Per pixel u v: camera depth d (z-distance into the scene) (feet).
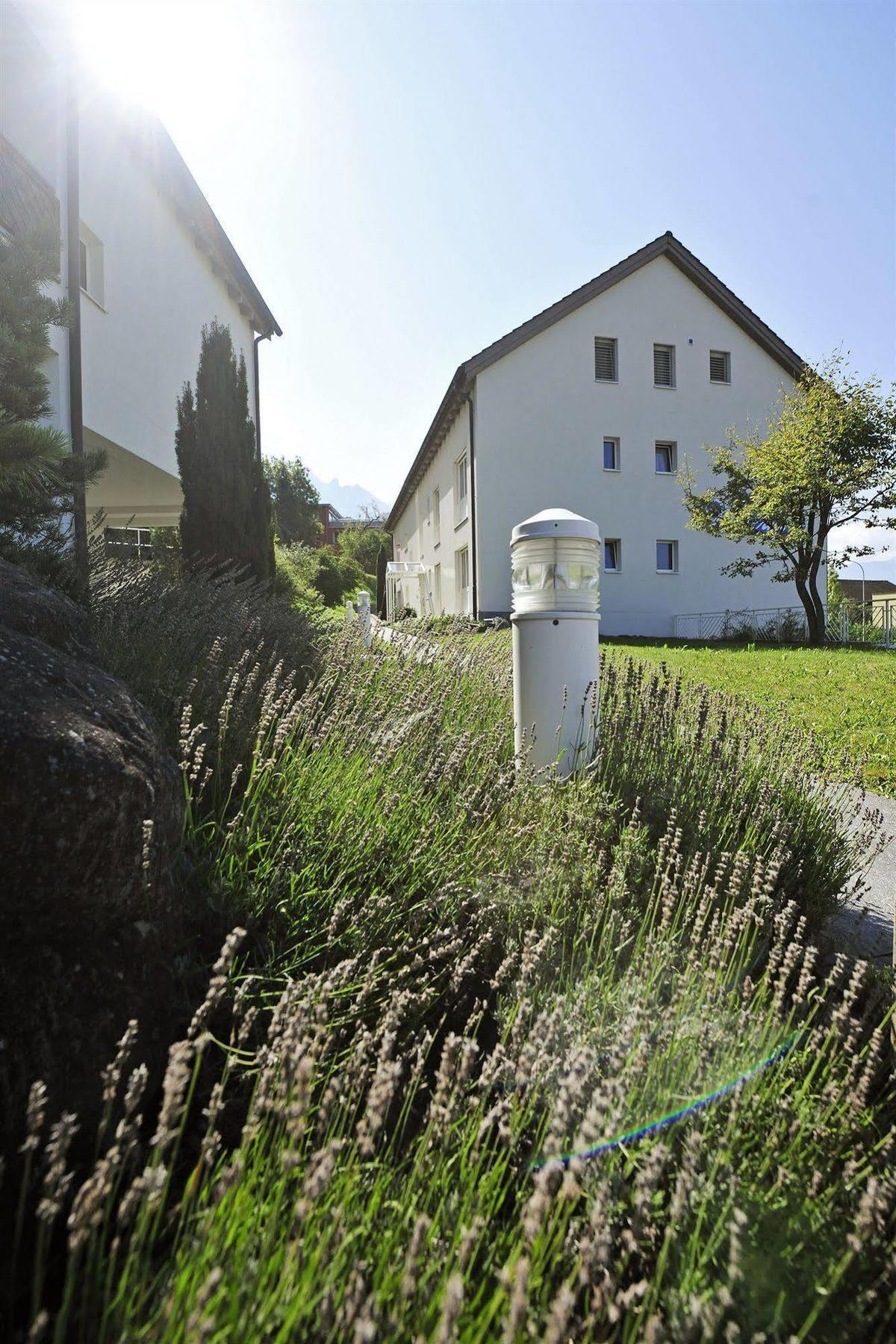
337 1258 3.64
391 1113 5.67
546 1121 4.75
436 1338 2.92
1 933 4.85
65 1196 4.39
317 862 7.58
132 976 5.35
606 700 12.71
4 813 4.83
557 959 7.25
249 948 6.83
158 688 10.85
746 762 11.91
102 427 32.32
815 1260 4.30
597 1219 3.61
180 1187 4.76
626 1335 3.60
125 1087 4.87
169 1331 3.08
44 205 22.90
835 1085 5.37
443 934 6.58
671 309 70.64
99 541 21.40
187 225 43.83
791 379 73.61
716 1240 4.05
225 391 34.78
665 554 71.97
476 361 64.80
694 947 6.96
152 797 5.82
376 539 194.08
